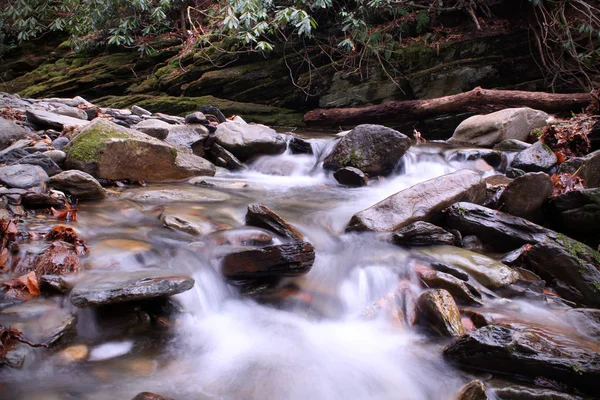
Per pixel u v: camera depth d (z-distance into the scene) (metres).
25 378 2.30
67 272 2.90
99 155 4.71
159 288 2.69
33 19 10.94
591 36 9.52
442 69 9.77
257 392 2.33
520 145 7.02
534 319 3.04
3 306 2.60
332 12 10.69
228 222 4.04
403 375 2.53
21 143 5.12
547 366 2.39
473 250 3.98
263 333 2.88
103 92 11.96
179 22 12.29
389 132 5.91
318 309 3.17
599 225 4.10
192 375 2.44
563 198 4.30
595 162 5.15
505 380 2.46
